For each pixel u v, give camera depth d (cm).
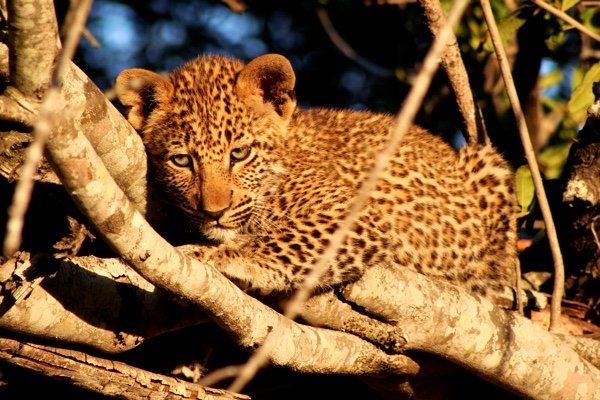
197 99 1034
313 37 1856
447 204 1104
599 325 1196
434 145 1151
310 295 912
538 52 1434
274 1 1877
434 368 981
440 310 926
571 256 1238
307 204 1023
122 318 853
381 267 923
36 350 826
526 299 1149
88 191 661
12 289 780
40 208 809
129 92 1035
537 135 1505
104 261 852
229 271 966
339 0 1720
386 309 915
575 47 1698
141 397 855
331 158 1070
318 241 995
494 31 1056
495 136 1513
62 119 633
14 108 634
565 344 1014
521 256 1295
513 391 991
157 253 724
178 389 866
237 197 1017
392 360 942
